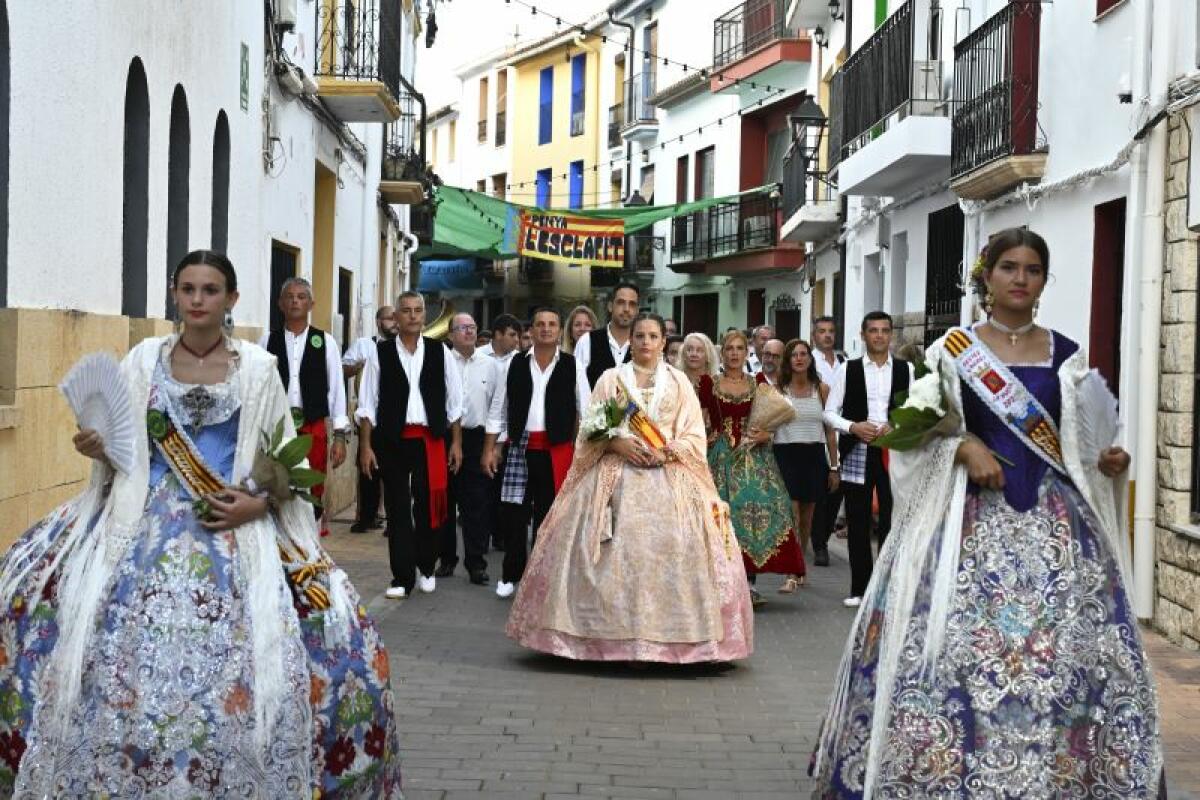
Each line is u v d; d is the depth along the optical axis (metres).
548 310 11.35
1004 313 5.13
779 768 6.43
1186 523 9.71
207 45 11.95
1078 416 4.96
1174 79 10.02
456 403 11.46
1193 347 9.69
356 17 17.89
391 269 28.19
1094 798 4.74
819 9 25.16
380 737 4.93
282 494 4.93
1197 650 9.32
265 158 14.46
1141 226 10.44
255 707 4.58
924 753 4.73
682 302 38.91
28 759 4.52
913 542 4.98
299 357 11.34
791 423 12.52
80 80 8.77
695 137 37.19
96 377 4.77
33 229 8.06
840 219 23.58
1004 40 13.50
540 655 8.89
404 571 11.01
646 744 6.79
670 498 8.50
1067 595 4.85
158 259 10.67
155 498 4.83
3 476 7.59
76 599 4.65
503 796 5.87
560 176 48.12
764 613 10.80
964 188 14.48
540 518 11.33
